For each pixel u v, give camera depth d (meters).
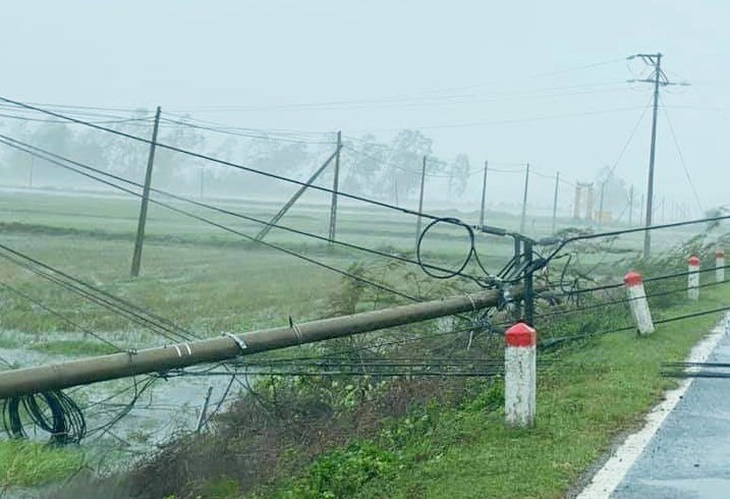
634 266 26.33
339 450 10.56
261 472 11.71
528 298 12.98
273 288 32.50
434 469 8.54
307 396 14.50
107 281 34.12
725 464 8.49
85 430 14.40
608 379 12.08
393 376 14.03
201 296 30.19
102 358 10.12
